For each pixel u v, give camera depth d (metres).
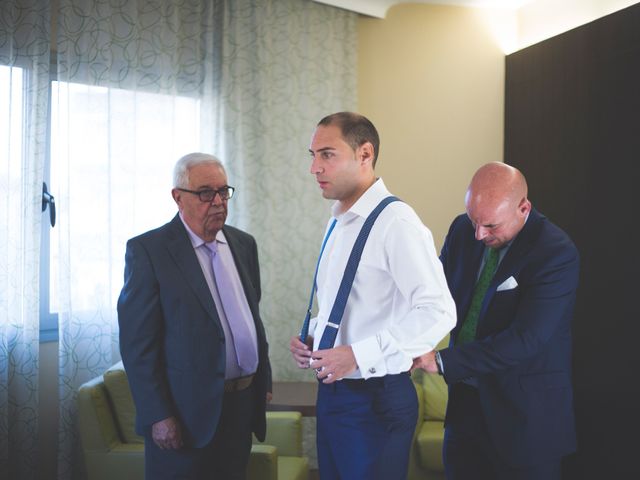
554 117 3.59
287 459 2.80
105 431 2.60
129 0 3.22
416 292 1.52
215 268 2.15
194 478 2.03
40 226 2.94
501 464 1.97
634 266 2.97
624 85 3.06
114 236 3.20
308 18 3.80
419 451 3.02
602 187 3.20
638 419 2.92
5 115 2.87
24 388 2.89
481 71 4.09
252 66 3.65
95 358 3.13
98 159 3.12
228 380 2.11
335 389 1.66
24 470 2.89
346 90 3.90
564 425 1.92
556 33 3.81
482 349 1.81
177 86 3.46
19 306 2.90
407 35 4.05
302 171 3.80
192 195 2.07
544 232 1.91
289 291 3.78
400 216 1.58
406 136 4.07
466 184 4.11
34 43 2.91
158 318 2.01
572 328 3.35
